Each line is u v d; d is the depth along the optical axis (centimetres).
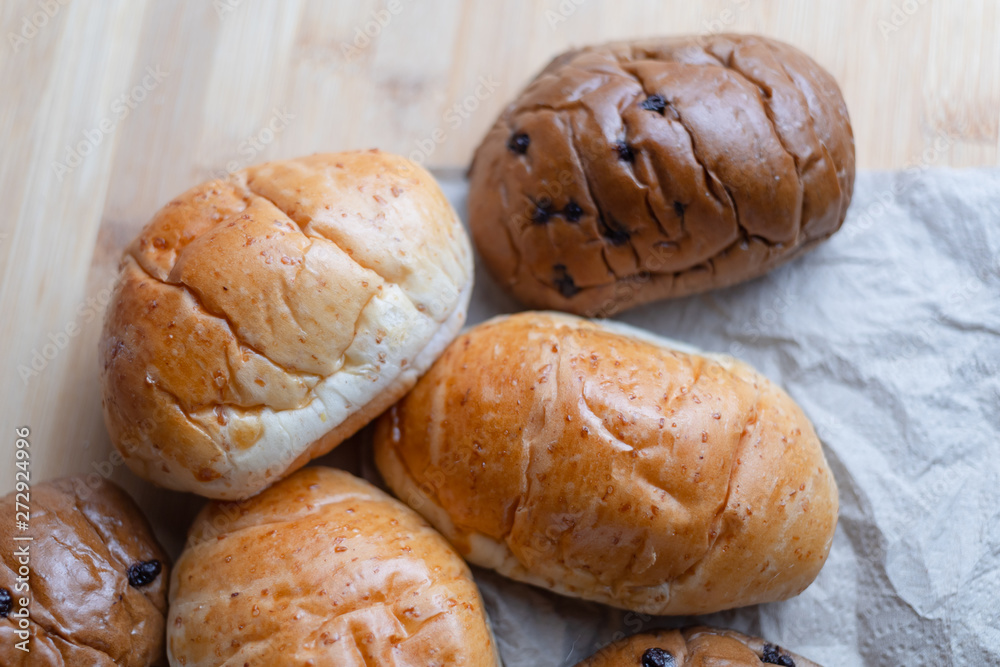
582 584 36
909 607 38
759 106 37
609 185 36
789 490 36
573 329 37
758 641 37
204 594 35
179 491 37
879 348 39
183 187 40
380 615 35
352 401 36
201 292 34
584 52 38
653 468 35
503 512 36
